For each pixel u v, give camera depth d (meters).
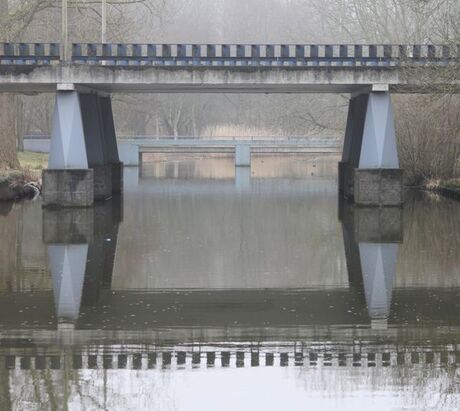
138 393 28.42
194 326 36.12
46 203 76.56
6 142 95.19
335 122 144.75
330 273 47.00
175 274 46.72
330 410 27.17
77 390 28.59
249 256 52.62
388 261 50.28
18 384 29.06
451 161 96.88
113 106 158.38
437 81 73.12
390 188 78.88
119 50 76.88
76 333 34.84
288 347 33.12
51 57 74.94
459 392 28.41
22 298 40.81
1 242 56.88
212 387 29.11
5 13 93.88
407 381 29.28
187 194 95.94
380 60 76.38
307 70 75.50
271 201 88.06
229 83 75.56
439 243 56.62
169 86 79.25
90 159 85.31
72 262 49.94
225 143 151.25
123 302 40.16
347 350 32.62
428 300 40.28
